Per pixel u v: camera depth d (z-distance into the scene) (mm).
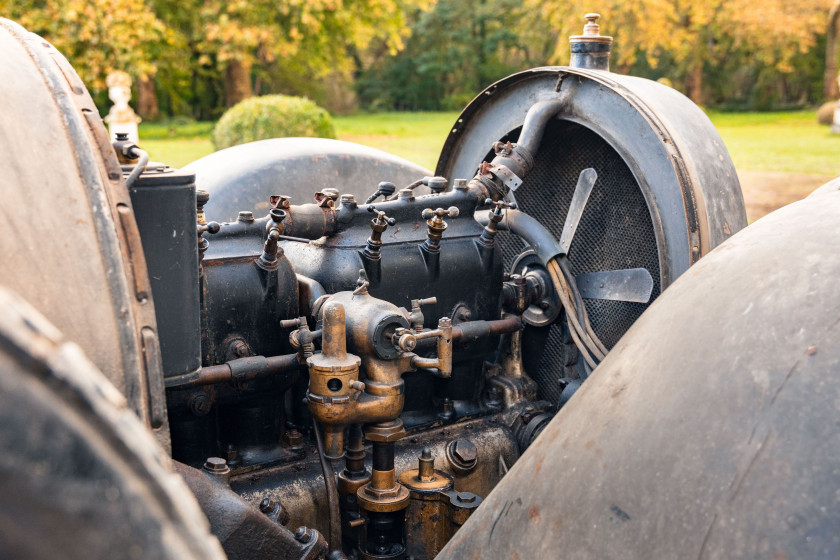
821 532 1076
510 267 3191
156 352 1314
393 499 2164
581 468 1456
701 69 36719
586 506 1390
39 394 657
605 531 1326
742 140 21188
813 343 1245
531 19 34531
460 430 2678
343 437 2293
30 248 1210
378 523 2186
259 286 2203
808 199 1636
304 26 23469
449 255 2531
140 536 692
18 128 1271
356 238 2391
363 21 25703
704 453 1256
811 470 1131
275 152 3336
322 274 2361
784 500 1129
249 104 13898
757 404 1239
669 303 1595
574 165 3049
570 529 1396
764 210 10758
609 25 28594
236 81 28484
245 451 2297
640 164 2633
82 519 666
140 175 1496
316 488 2283
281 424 2369
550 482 1514
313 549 1883
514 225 2814
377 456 2168
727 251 1599
